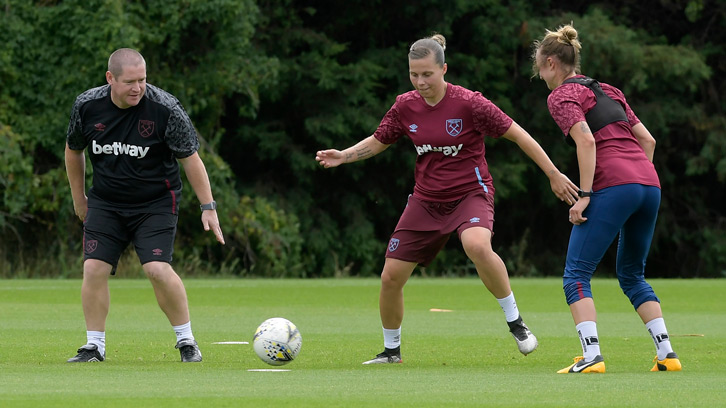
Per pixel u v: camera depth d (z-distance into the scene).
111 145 22.42
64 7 76.44
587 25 94.56
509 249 104.56
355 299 48.31
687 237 105.00
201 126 86.38
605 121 21.09
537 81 100.56
